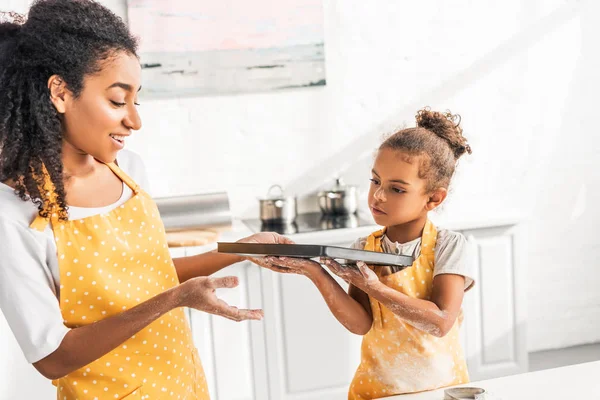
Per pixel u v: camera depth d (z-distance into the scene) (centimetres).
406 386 141
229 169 323
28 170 117
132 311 114
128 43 120
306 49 321
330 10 322
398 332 140
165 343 130
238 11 312
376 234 152
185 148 317
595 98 353
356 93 330
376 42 329
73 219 122
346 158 334
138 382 126
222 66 314
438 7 332
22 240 116
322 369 285
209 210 289
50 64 113
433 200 144
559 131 351
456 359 143
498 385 131
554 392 127
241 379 277
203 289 112
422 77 336
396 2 328
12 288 113
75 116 117
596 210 358
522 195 352
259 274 274
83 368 123
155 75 308
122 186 134
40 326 113
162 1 304
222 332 273
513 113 346
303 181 331
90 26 115
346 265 129
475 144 343
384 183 140
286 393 283
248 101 320
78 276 120
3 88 115
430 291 144
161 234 136
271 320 277
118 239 126
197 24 309
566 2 342
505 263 301
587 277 361
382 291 127
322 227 291
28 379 250
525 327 307
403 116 336
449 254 142
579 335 362
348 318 136
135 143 312
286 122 325
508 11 339
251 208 328
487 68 340
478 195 347
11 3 285
